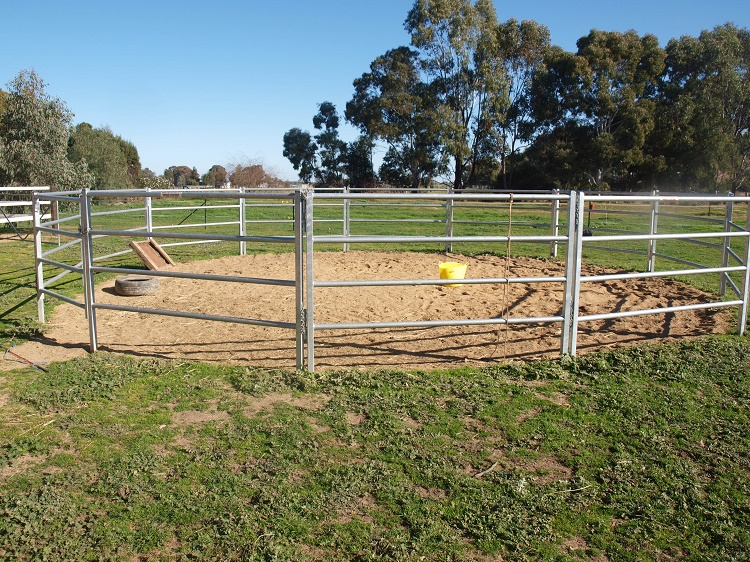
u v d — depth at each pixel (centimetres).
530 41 4125
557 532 292
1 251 1256
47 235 1593
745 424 402
